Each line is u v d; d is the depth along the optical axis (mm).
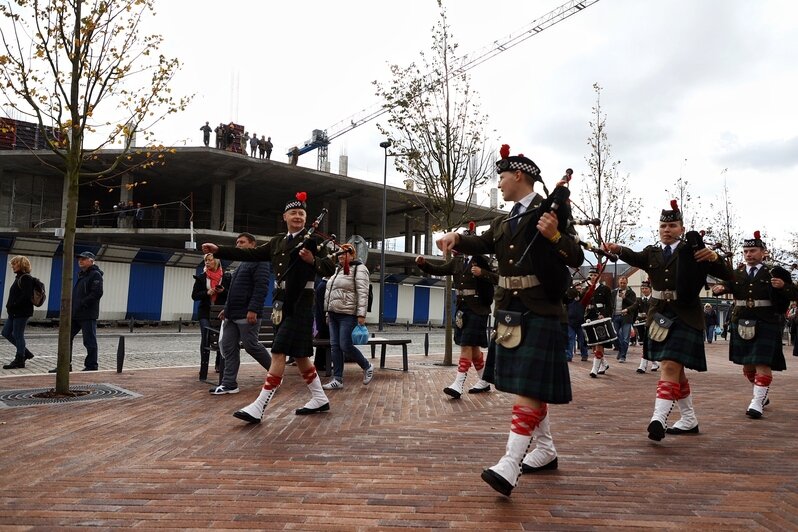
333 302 7625
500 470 3213
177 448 4262
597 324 6227
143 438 4582
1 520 2836
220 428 4977
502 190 3752
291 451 4211
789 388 8969
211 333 7980
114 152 29281
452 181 12898
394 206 45469
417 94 13031
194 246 25859
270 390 5273
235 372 7008
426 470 3752
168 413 5645
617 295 14812
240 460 3947
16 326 9469
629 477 3689
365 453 4180
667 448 4523
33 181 35062
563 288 3428
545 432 3820
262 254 5676
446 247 3615
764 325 6395
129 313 23969
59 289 22281
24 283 9469
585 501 3209
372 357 12344
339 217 41438
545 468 3834
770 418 6074
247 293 6816
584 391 8156
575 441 4746
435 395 7238
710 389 8570
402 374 9508
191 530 2732
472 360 7500
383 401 6637
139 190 40219
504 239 3619
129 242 35781
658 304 5105
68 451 4160
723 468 3936
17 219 34469
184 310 25578
